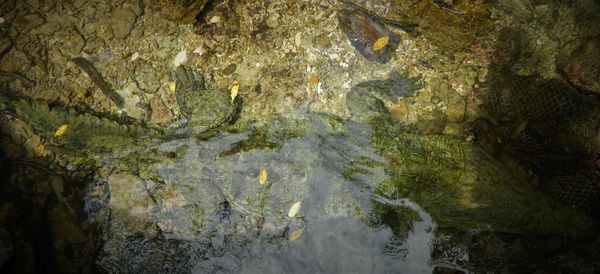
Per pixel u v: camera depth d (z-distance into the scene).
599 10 1.73
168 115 1.90
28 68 1.98
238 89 1.89
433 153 1.65
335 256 1.62
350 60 1.87
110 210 1.78
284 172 1.71
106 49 2.00
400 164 1.66
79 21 2.03
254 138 1.78
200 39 1.97
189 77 1.92
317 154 1.72
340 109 1.83
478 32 1.82
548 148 1.66
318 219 1.67
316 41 1.91
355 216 1.66
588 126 1.63
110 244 1.74
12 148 1.87
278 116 1.83
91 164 1.83
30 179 1.82
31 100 1.92
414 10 1.87
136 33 2.00
